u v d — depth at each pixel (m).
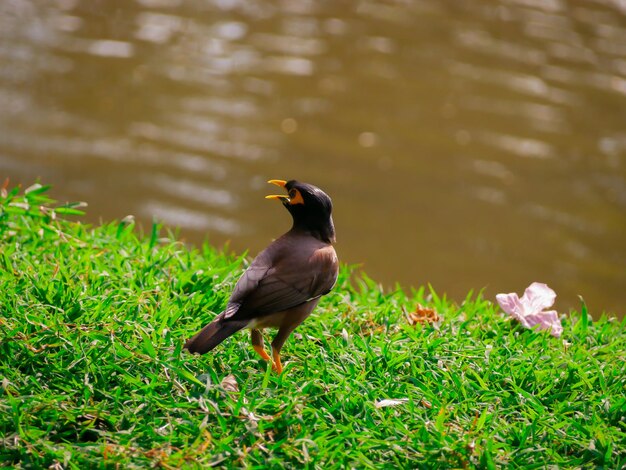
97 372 6.41
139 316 7.26
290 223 14.76
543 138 18.50
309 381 6.55
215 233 14.08
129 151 16.42
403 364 7.17
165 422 6.05
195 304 7.68
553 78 21.08
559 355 7.62
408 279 13.46
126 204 14.67
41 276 7.68
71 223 9.35
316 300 6.77
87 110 17.75
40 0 23.03
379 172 16.64
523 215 15.75
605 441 6.27
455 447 5.96
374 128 18.27
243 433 5.95
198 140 17.14
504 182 16.81
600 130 19.02
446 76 20.73
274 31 22.48
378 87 20.03
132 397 6.20
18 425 5.70
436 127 18.53
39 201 9.47
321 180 16.17
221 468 5.66
